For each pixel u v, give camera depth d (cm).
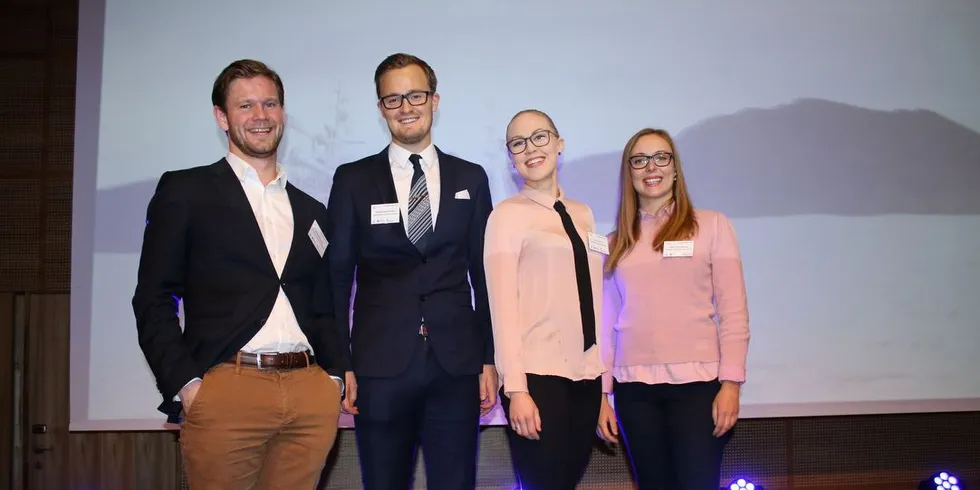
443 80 353
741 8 363
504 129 353
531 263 227
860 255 358
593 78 357
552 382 219
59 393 352
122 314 339
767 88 361
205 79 349
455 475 227
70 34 364
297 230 219
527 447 219
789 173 358
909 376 356
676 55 359
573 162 354
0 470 346
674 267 237
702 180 355
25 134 361
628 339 241
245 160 218
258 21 352
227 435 196
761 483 364
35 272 356
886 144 363
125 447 350
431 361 226
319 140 349
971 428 368
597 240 242
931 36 368
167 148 346
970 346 359
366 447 227
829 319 355
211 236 204
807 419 367
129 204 344
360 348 229
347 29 353
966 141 366
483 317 240
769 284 354
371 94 352
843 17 366
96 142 345
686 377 229
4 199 358
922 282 359
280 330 207
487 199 247
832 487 365
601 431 251
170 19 351
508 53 355
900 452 369
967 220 363
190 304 206
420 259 232
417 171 239
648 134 251
